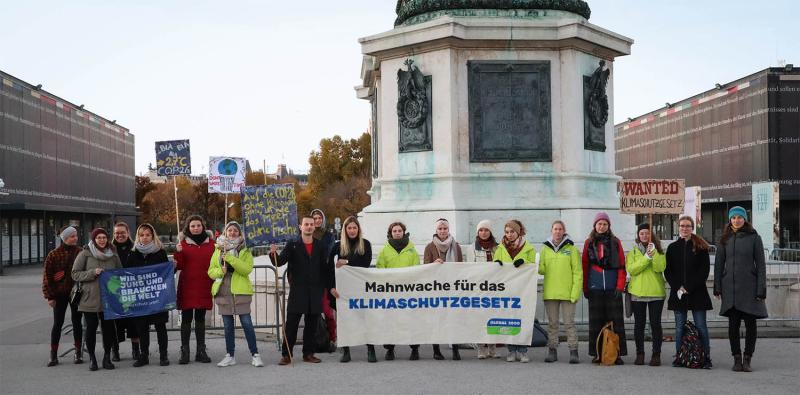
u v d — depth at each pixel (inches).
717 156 2164.1
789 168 1882.4
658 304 383.2
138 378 370.0
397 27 574.2
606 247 387.5
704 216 2260.1
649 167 2694.4
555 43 550.6
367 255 408.5
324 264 403.2
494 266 395.9
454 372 367.2
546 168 553.0
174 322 593.0
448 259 411.2
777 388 329.4
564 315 391.9
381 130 593.3
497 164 550.9
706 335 378.6
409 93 557.0
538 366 382.3
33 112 1973.4
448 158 545.0
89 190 2497.5
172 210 3152.1
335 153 2842.0
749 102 1974.7
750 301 366.9
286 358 395.2
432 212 536.7
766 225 965.2
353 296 399.2
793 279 515.5
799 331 480.7
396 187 566.3
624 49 587.2
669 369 373.1
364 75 699.4
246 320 395.2
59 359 439.2
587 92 565.0
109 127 2738.7
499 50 551.8
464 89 550.3
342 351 436.5
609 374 360.2
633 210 426.3
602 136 579.5
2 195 1659.7
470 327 397.1
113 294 394.3
